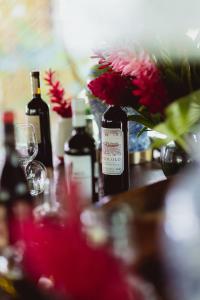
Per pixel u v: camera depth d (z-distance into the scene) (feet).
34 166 4.73
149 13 3.59
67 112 5.80
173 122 3.16
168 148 4.09
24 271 2.51
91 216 2.38
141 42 3.56
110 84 3.88
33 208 3.27
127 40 3.54
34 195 4.25
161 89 3.46
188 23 3.59
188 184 3.43
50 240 2.18
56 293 2.27
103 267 2.12
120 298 2.11
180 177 3.65
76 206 2.62
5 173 3.24
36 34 10.59
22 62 10.49
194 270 2.56
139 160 5.57
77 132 3.54
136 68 3.41
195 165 3.90
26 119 5.28
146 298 2.27
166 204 3.18
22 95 10.41
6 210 2.93
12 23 10.66
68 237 2.17
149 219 2.93
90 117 5.79
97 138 5.63
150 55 3.53
